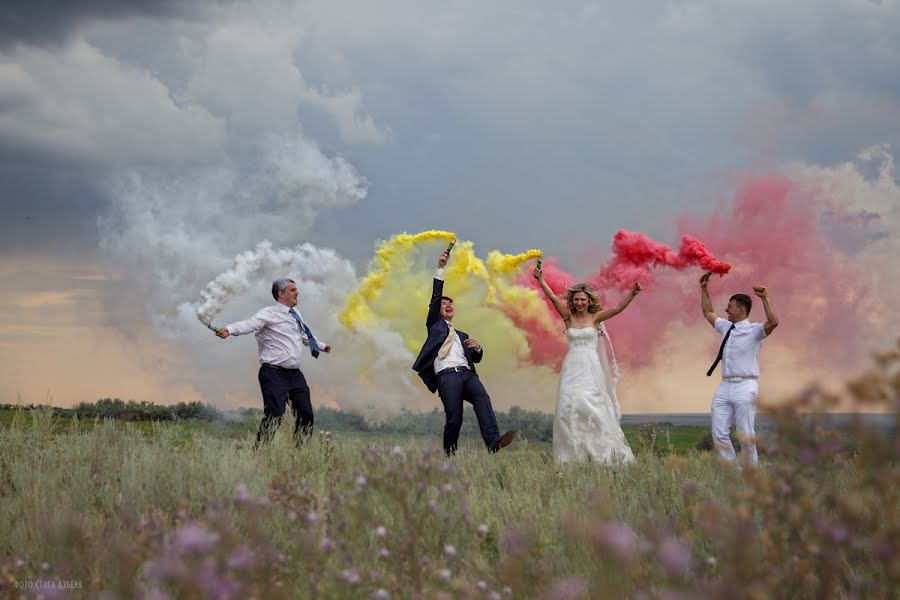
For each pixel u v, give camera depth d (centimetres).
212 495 536
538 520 464
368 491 459
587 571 351
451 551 346
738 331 922
